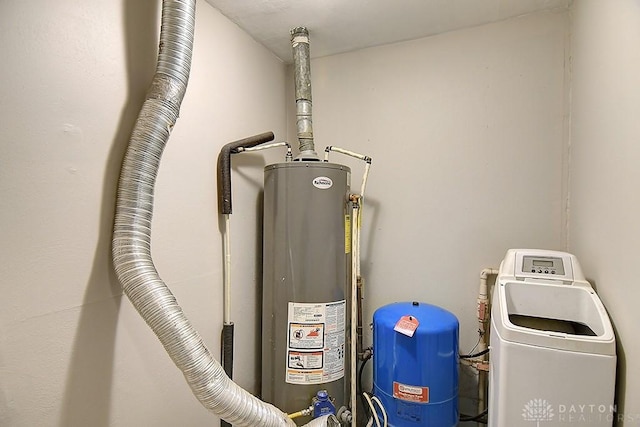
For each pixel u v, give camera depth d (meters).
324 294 1.57
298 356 1.55
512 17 1.67
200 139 1.43
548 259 1.28
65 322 0.94
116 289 1.07
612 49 1.03
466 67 1.76
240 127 1.70
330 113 2.06
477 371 1.72
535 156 1.63
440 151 1.81
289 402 1.55
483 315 1.66
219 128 1.54
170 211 1.28
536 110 1.63
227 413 1.10
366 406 1.84
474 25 1.74
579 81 1.41
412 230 1.87
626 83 0.92
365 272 1.97
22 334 0.84
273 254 1.62
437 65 1.82
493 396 1.13
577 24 1.45
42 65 0.88
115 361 1.07
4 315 0.81
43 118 0.88
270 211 1.64
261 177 1.87
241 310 1.70
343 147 2.03
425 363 1.44
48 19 0.89
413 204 1.87
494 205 1.71
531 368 0.98
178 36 1.12
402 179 1.89
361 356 1.84
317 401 1.49
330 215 1.60
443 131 1.81
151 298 1.00
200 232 1.43
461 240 1.77
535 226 1.63
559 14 1.59
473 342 1.75
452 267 1.79
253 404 1.17
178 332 1.03
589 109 1.27
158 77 1.11
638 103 0.85
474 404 1.73
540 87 1.63
